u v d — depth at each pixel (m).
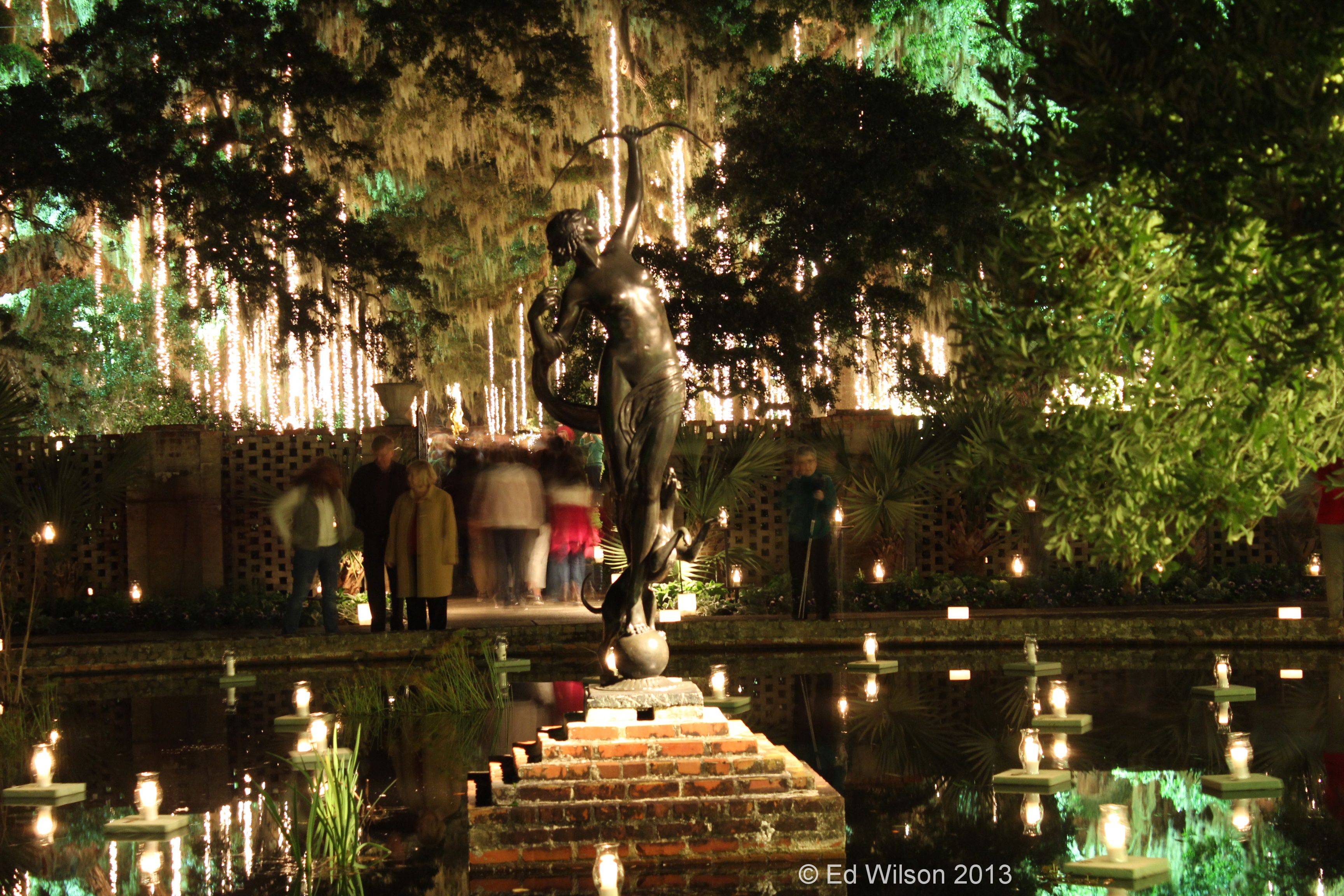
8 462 16.52
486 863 5.11
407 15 18.31
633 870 5.04
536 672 11.52
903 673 10.95
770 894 4.60
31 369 27.98
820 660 12.13
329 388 38.28
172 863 5.31
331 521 13.29
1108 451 3.53
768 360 18.44
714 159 20.88
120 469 16.75
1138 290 3.45
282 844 5.61
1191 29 3.21
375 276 19.14
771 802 5.18
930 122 17.39
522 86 19.61
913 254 18.11
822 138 17.66
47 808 6.54
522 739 7.99
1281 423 3.33
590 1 20.81
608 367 5.71
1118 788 6.27
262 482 17.52
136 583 16.78
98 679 12.12
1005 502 3.77
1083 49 3.24
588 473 18.83
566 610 15.51
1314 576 15.55
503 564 15.93
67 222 25.20
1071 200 3.47
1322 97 2.93
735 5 19.73
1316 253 2.94
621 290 5.66
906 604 15.12
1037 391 3.68
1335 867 4.75
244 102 21.84
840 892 4.61
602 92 24.38
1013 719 8.38
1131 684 9.89
